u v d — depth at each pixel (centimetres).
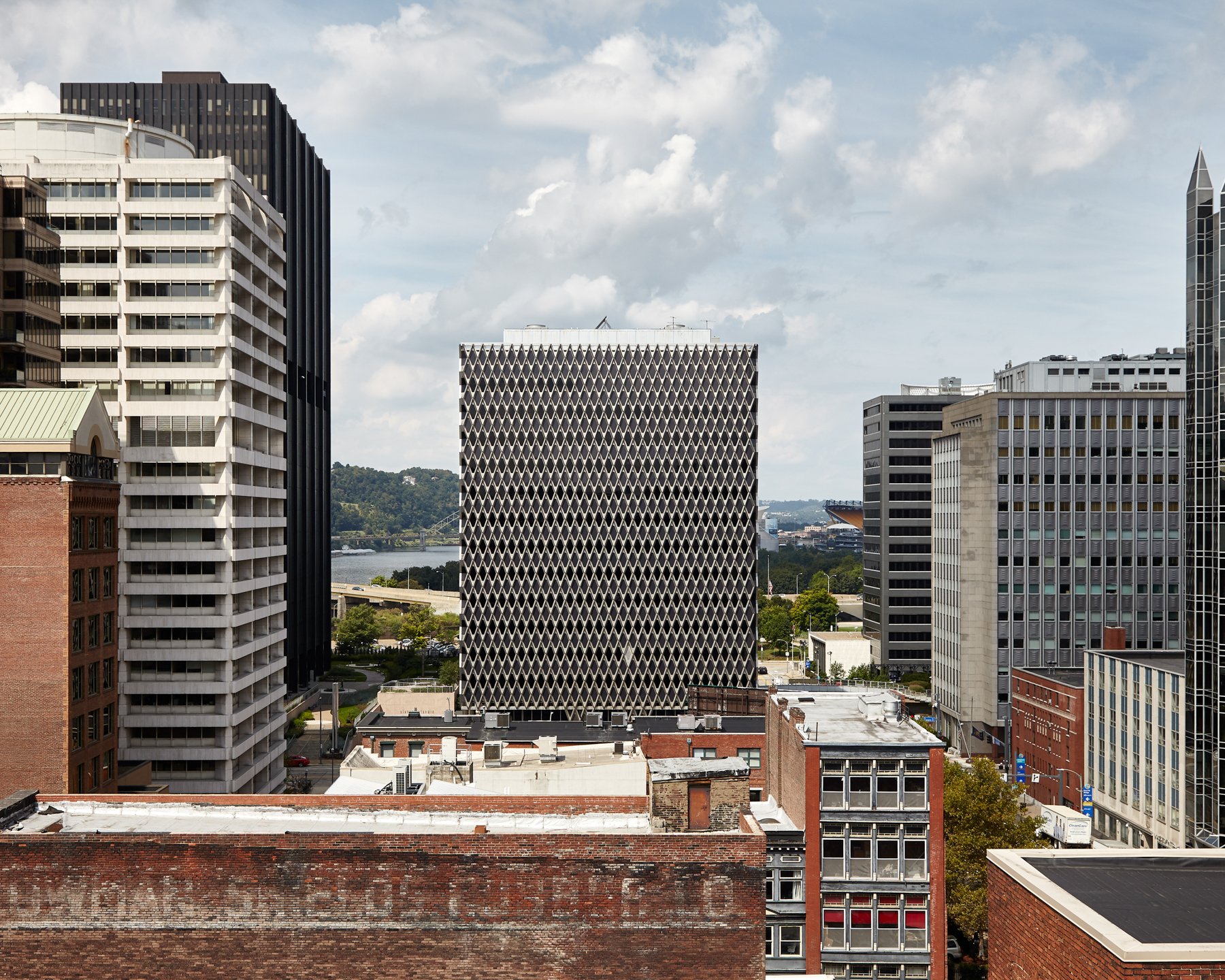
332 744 16125
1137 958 2986
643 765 7944
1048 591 16475
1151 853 4012
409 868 3725
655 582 17862
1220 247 9562
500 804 4650
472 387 17975
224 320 11662
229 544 11381
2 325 9575
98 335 11500
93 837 3734
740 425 17988
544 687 17762
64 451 7850
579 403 17988
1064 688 13212
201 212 11712
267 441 13288
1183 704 10019
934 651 19475
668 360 18025
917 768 6406
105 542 8675
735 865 3762
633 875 3759
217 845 3722
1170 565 16438
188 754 11156
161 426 11494
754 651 17788
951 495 18400
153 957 3706
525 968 3725
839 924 6397
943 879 6341
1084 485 16462
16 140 12100
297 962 3703
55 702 7794
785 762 7319
